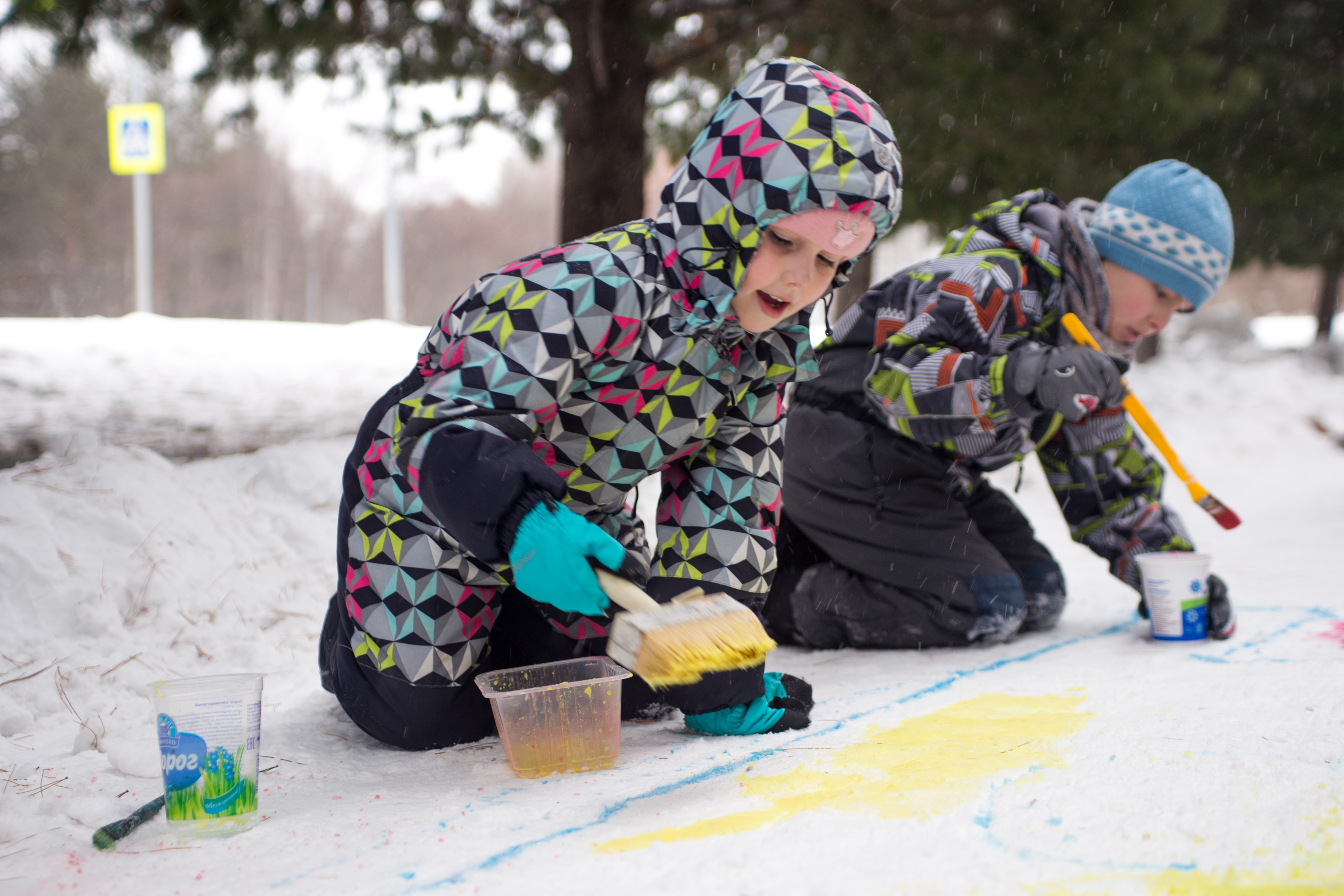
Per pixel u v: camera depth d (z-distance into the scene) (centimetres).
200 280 3812
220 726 183
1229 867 154
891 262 1828
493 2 714
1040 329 319
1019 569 358
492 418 189
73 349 738
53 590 299
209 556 349
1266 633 332
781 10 651
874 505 329
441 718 235
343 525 235
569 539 180
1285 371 1223
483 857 168
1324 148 809
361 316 4472
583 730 216
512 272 201
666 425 219
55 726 252
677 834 174
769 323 212
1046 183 751
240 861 170
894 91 711
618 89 645
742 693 233
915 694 273
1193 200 304
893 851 163
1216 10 668
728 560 235
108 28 621
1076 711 246
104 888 161
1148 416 328
